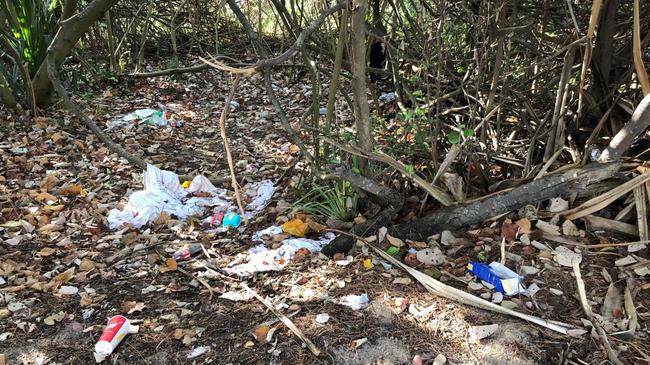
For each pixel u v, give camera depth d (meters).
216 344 2.38
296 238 3.13
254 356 2.30
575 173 2.84
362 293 2.62
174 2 7.99
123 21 7.86
